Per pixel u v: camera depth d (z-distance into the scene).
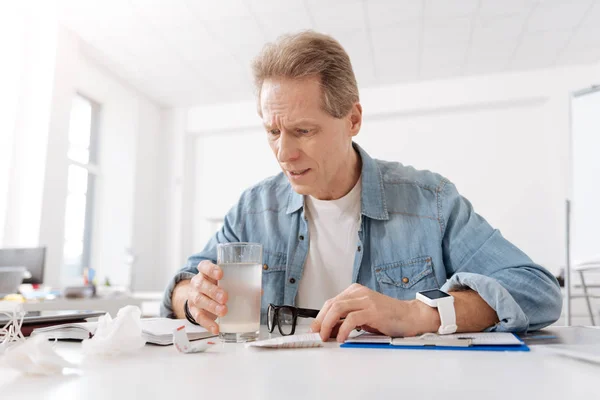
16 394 0.36
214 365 0.48
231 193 5.45
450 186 1.16
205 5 3.65
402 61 4.44
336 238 1.20
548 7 3.57
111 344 0.55
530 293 0.79
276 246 1.22
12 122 3.73
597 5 3.53
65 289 2.62
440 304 0.69
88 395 0.35
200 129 5.55
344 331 0.64
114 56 4.43
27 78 3.86
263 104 0.95
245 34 4.05
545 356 0.52
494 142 4.68
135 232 5.06
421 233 1.12
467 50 4.23
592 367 0.46
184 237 5.42
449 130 4.81
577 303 3.34
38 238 3.62
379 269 1.13
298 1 3.56
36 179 3.70
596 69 4.44
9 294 2.35
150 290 5.24
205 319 0.72
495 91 4.66
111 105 5.22
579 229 2.57
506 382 0.39
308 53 0.91
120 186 5.10
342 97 0.96
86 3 3.65
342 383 0.39
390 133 4.96
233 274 0.68
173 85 5.04
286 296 1.17
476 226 1.07
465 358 0.51
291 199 1.24
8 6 3.72
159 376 0.43
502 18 3.72
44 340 0.45
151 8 3.70
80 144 4.95
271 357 0.53
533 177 4.53
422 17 3.72
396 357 0.52
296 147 0.96
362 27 3.88
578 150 2.65
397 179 1.20
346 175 1.14
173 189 5.48
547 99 4.57
